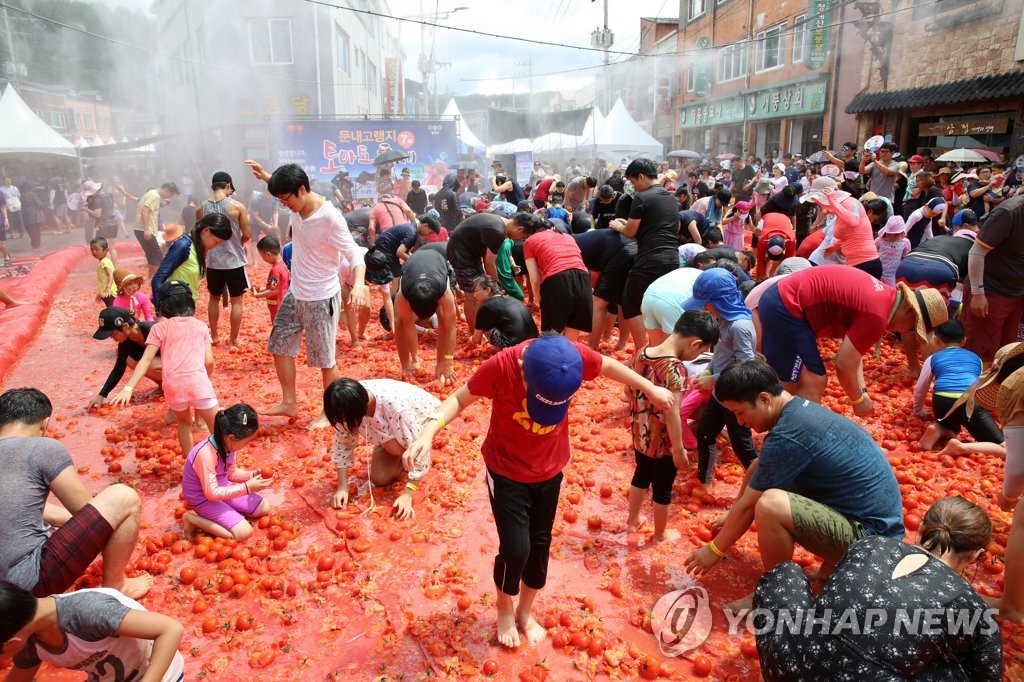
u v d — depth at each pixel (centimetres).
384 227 1052
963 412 555
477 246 839
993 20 1628
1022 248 643
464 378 744
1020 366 428
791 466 353
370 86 3778
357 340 873
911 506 475
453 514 488
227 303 1156
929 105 1825
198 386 525
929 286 697
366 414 470
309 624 378
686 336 400
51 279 1322
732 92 3036
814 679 273
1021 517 353
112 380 679
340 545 442
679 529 466
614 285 795
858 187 1264
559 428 337
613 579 413
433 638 364
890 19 1967
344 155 2573
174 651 275
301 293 608
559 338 312
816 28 2100
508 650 356
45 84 3403
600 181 2269
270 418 654
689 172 2200
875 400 673
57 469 344
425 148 2609
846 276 493
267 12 2573
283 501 506
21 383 772
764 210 1165
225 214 850
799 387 530
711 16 3203
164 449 574
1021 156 1453
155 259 1302
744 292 682
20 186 2312
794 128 2620
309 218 589
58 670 345
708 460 509
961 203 1241
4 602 243
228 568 421
